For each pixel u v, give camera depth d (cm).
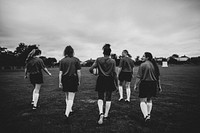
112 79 452
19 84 1270
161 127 404
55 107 590
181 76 1783
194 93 832
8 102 664
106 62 441
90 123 433
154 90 445
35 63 564
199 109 554
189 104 618
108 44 457
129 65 672
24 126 412
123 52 684
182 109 553
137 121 449
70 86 458
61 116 489
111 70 445
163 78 1588
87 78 1806
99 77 449
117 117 480
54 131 383
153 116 485
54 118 473
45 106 604
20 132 379
